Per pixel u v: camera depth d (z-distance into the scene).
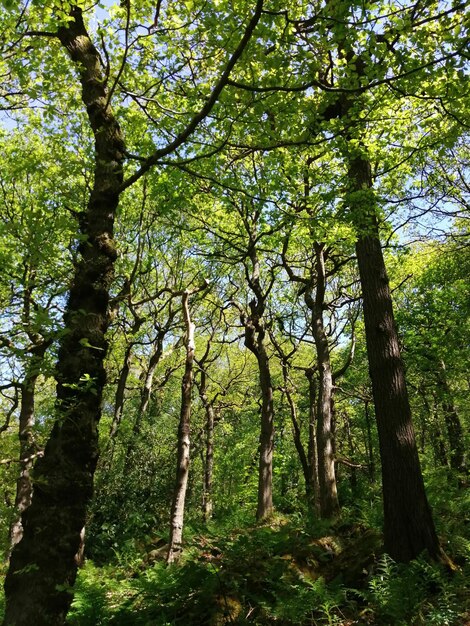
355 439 25.20
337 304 16.09
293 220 9.23
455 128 7.36
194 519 16.73
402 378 8.03
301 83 6.09
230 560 7.27
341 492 16.75
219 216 14.91
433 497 10.71
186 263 18.73
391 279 18.44
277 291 19.95
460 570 6.44
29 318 3.78
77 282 4.92
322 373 14.37
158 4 6.08
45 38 6.28
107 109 5.63
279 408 25.27
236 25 5.68
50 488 4.20
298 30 6.21
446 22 5.21
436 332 19.11
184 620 5.88
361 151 7.69
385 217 12.23
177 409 22.75
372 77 5.79
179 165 5.56
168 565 8.23
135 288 16.34
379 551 7.23
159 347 20.28
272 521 13.02
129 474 15.62
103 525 13.66
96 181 5.40
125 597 7.16
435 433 21.66
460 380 20.89
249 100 6.25
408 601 5.50
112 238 5.26
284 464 23.30
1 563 11.03
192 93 7.00
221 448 27.55
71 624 5.73
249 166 13.27
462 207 17.66
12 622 3.84
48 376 3.73
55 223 3.70
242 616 5.73
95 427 4.61
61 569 4.08
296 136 6.84
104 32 6.20
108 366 21.02
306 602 5.69
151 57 7.45
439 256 19.83
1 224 3.54
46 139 13.66
